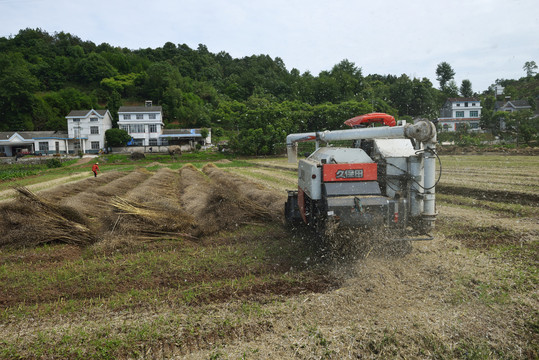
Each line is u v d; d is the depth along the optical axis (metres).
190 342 4.17
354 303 4.88
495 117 53.28
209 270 6.47
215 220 9.41
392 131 6.88
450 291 5.12
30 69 90.38
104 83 91.25
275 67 125.25
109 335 4.29
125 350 4.04
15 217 8.43
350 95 76.25
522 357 3.79
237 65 123.12
